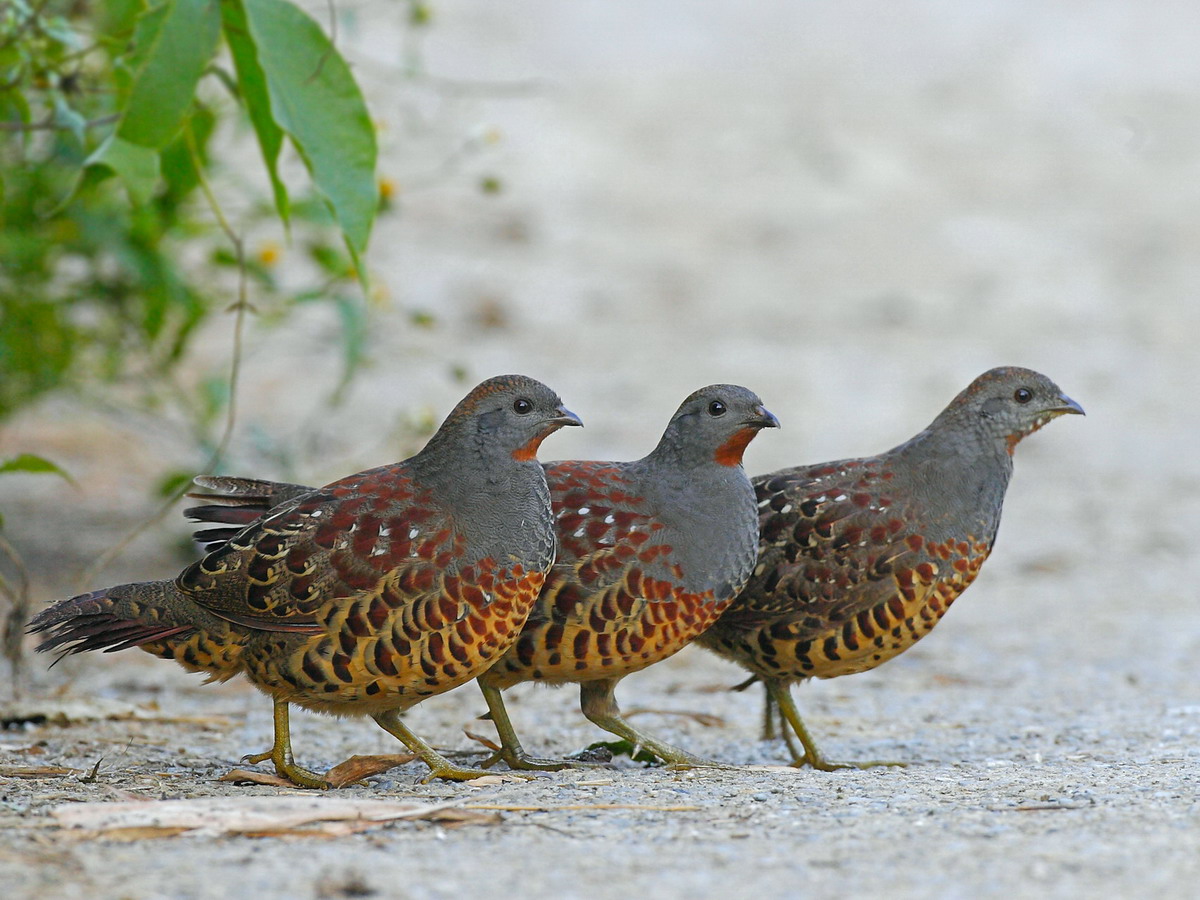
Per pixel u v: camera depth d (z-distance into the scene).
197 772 8.56
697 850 6.45
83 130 9.72
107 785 7.88
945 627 13.77
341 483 8.26
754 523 9.02
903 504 9.30
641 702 11.38
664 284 26.75
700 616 8.87
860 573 9.23
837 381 22.58
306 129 8.88
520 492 8.19
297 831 6.70
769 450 19.55
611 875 6.09
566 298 25.66
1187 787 7.62
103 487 16.88
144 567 14.24
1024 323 25.66
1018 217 30.80
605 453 19.08
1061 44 40.75
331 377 21.73
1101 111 36.56
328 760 9.17
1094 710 10.72
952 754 9.52
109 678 11.55
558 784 7.97
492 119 32.81
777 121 35.09
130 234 12.66
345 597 7.94
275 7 8.86
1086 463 19.92
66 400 15.41
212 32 8.67
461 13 38.94
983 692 11.54
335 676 8.04
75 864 6.16
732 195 31.30
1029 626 13.70
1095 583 15.18
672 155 32.97
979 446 9.41
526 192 30.16
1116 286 27.45
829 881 6.00
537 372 22.36
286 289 14.47
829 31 41.69
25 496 16.47
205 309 13.48
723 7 42.88
